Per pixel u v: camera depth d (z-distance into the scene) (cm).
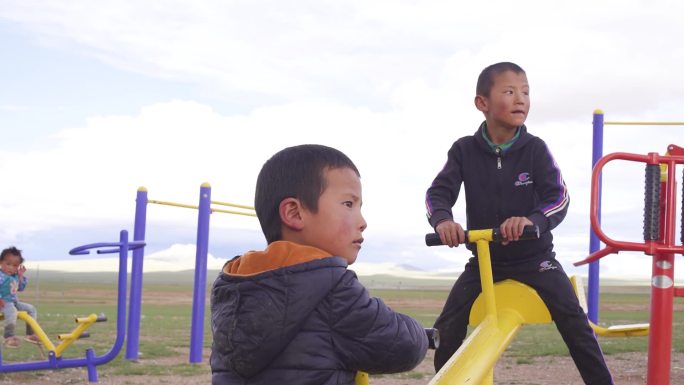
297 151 174
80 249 625
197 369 714
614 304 3725
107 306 3097
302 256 163
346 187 172
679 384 574
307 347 160
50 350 634
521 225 255
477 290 319
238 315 162
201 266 776
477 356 216
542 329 1223
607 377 313
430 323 1433
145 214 797
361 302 163
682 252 319
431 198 331
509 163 331
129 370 702
